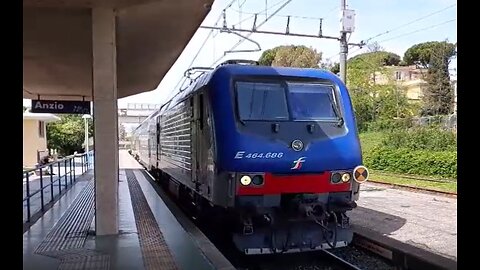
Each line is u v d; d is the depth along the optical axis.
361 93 39.44
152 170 20.62
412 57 48.81
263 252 6.61
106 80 7.10
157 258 5.89
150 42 9.77
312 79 7.40
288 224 6.71
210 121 6.98
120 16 7.66
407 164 23.50
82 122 44.25
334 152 6.89
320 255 7.56
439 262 6.12
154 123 18.88
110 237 7.06
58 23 7.80
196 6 7.33
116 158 7.23
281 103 7.07
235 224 6.87
